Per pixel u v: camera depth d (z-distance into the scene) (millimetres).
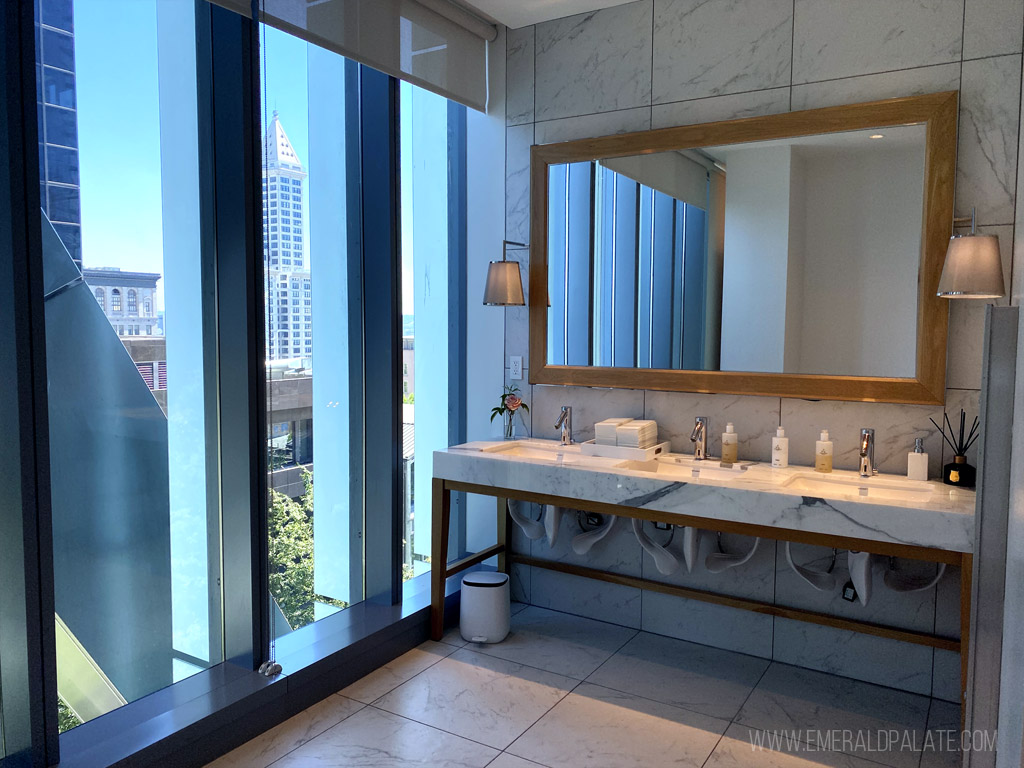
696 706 2643
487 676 2861
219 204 2510
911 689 2754
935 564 2672
